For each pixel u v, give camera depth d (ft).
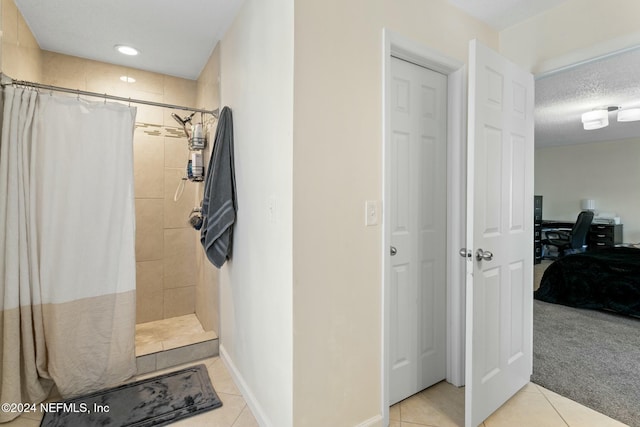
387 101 5.24
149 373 7.12
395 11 5.37
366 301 5.10
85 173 6.47
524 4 6.28
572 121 15.25
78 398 6.20
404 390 6.16
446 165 6.73
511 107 6.10
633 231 19.53
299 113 4.32
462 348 6.66
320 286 4.59
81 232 6.42
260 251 5.42
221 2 6.15
